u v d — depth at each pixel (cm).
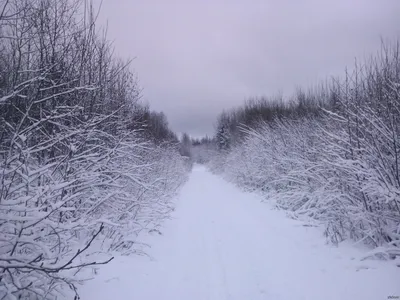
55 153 523
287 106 2262
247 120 2591
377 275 401
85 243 480
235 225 730
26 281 309
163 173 1204
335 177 630
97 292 367
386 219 511
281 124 1458
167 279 421
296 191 895
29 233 321
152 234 650
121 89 818
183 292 381
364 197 539
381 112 612
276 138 1391
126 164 618
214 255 517
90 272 412
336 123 793
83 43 589
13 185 358
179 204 1105
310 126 1166
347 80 687
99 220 383
